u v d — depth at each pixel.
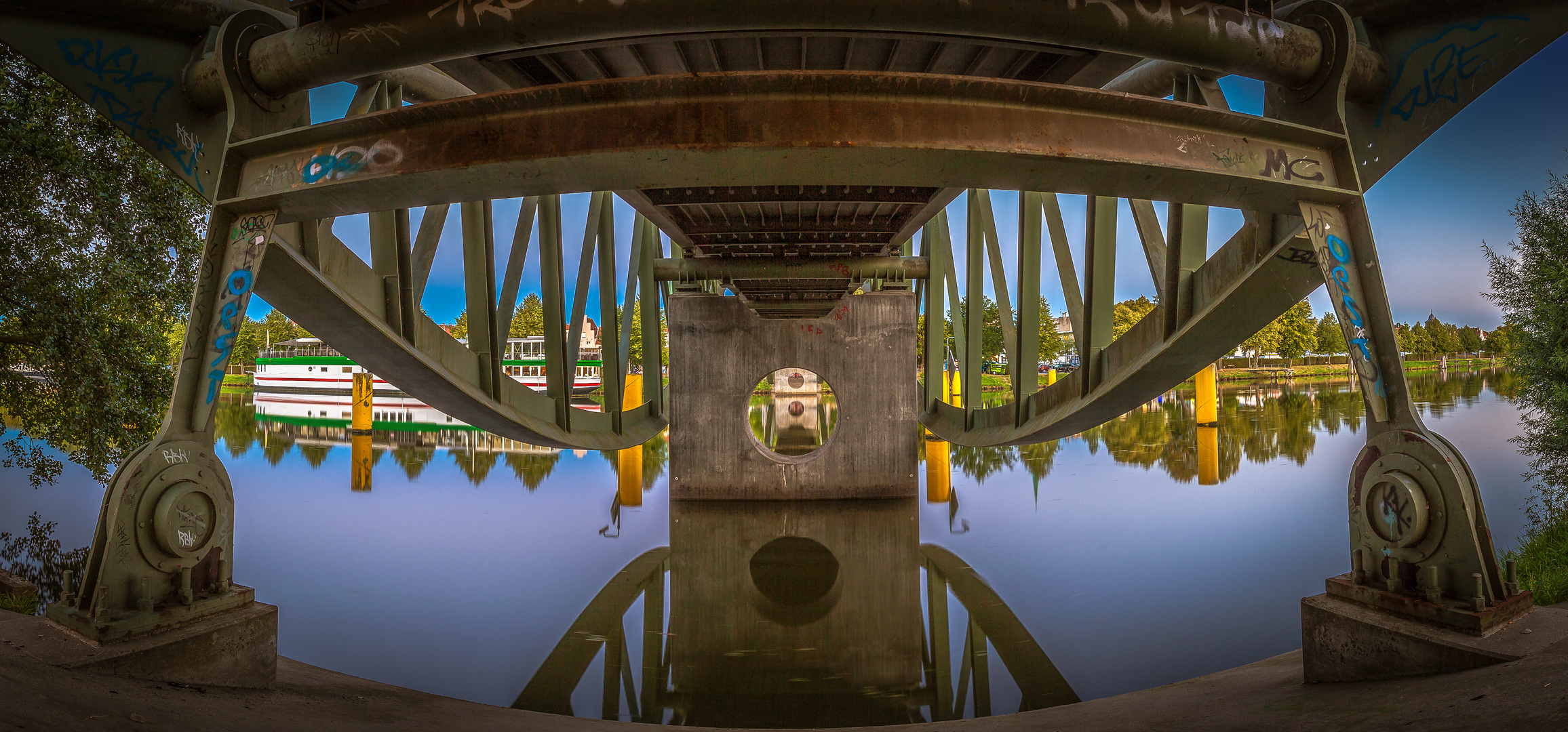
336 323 10.39
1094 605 14.38
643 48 9.72
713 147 6.29
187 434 6.88
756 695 10.99
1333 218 7.29
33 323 13.08
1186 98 9.52
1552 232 16.14
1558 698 4.48
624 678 11.57
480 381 13.95
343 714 6.54
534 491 26.95
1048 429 16.30
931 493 26.47
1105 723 6.87
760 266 20.80
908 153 6.34
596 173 6.72
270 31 8.20
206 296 7.24
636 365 79.25
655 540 20.73
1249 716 6.25
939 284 25.30
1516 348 17.36
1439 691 5.40
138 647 5.87
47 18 7.46
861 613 14.73
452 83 11.39
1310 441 34.34
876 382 25.39
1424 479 6.42
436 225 12.39
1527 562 12.75
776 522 22.75
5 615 6.47
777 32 6.58
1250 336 11.25
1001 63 9.88
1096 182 6.95
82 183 13.31
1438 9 7.91
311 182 7.01
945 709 10.34
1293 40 7.45
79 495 21.50
